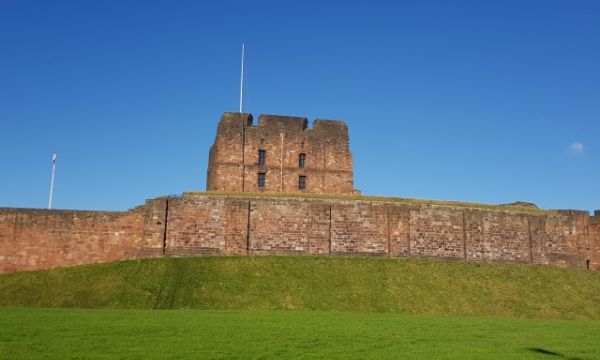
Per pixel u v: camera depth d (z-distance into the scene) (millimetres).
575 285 61281
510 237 68312
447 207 67125
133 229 61719
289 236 63375
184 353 23578
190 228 62250
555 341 30422
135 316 34969
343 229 64312
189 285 52969
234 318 35469
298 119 80438
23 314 34219
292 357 23594
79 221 61094
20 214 60312
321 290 53781
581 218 72250
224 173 77125
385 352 25312
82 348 24016
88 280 54344
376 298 53250
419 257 64938
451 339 29859
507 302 55406
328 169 80000
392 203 66375
